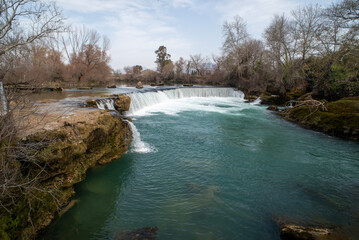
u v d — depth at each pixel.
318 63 22.75
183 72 77.12
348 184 7.93
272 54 33.91
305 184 7.83
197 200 6.65
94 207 6.25
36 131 5.68
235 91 38.75
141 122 15.85
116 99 16.97
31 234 4.64
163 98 27.00
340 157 10.55
